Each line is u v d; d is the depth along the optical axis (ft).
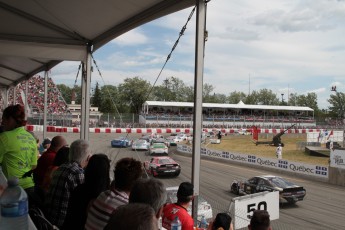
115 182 9.22
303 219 40.40
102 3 18.78
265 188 48.16
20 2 20.85
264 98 472.03
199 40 14.47
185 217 12.35
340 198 52.90
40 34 26.27
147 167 65.36
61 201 11.32
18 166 13.00
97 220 8.82
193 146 14.56
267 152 115.34
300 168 73.46
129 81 124.67
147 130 115.34
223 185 59.72
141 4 17.71
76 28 24.67
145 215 4.66
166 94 344.28
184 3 15.49
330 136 146.10
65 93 383.45
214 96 431.43
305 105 462.60
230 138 165.17
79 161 11.96
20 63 42.80
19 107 13.29
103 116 160.56
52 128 91.71
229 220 13.35
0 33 25.84
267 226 11.73
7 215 6.39
